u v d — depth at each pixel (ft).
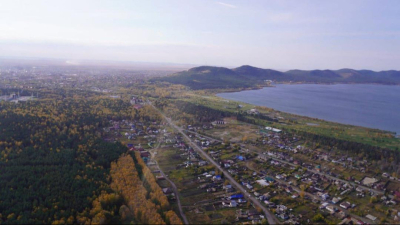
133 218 314.76
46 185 370.12
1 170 397.19
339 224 334.24
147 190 375.66
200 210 357.20
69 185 373.40
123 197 355.77
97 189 365.81
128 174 412.16
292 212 360.48
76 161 450.71
